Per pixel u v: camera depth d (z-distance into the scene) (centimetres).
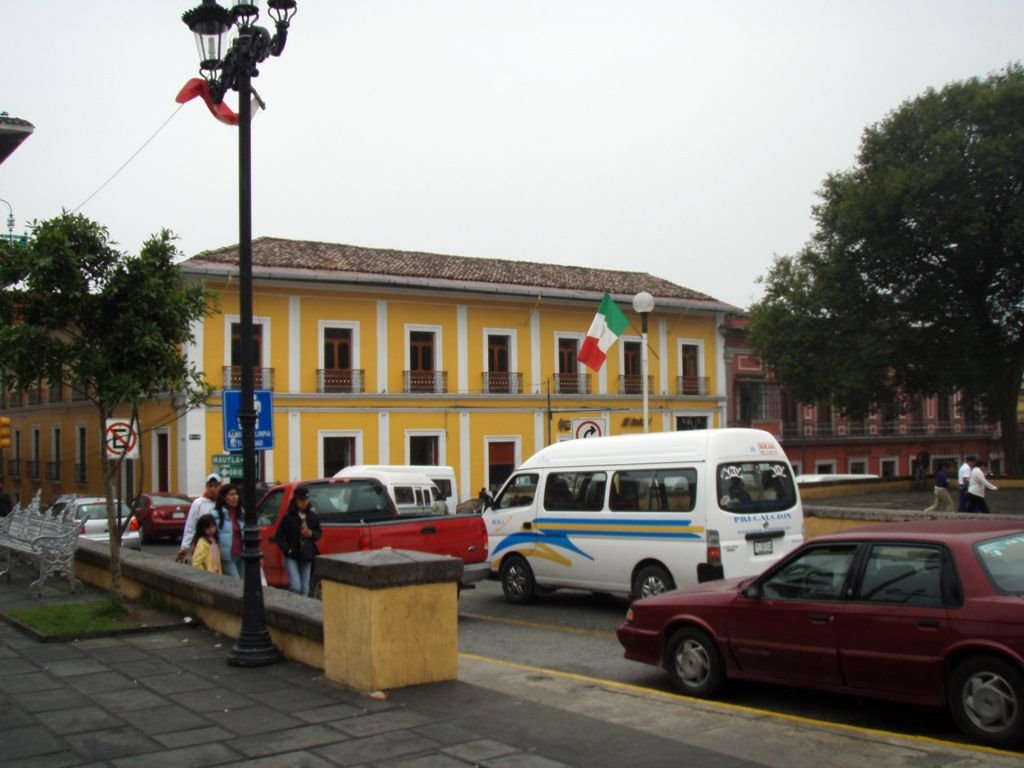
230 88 884
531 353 3778
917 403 3884
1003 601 643
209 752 591
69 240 992
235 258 3166
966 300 3416
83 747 601
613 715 682
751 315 3753
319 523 1202
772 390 4712
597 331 2289
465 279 3631
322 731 635
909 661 675
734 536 1224
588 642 1124
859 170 3481
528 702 718
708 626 807
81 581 1373
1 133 1559
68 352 1002
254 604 843
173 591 1074
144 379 1018
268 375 3188
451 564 777
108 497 1059
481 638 1165
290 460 3222
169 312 1027
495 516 1524
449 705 701
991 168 3022
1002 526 736
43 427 4481
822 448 4912
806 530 2016
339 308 3356
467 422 3594
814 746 607
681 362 4216
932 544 699
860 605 714
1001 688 628
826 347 3556
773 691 829
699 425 4244
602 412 3919
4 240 1016
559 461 1453
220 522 1252
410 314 3506
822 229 3581
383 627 741
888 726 716
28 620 1017
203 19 891
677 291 4322
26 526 1404
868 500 2925
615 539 1335
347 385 3341
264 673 803
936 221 3141
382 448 3406
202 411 3062
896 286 3459
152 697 724
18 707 696
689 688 820
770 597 773
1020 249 3136
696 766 565
